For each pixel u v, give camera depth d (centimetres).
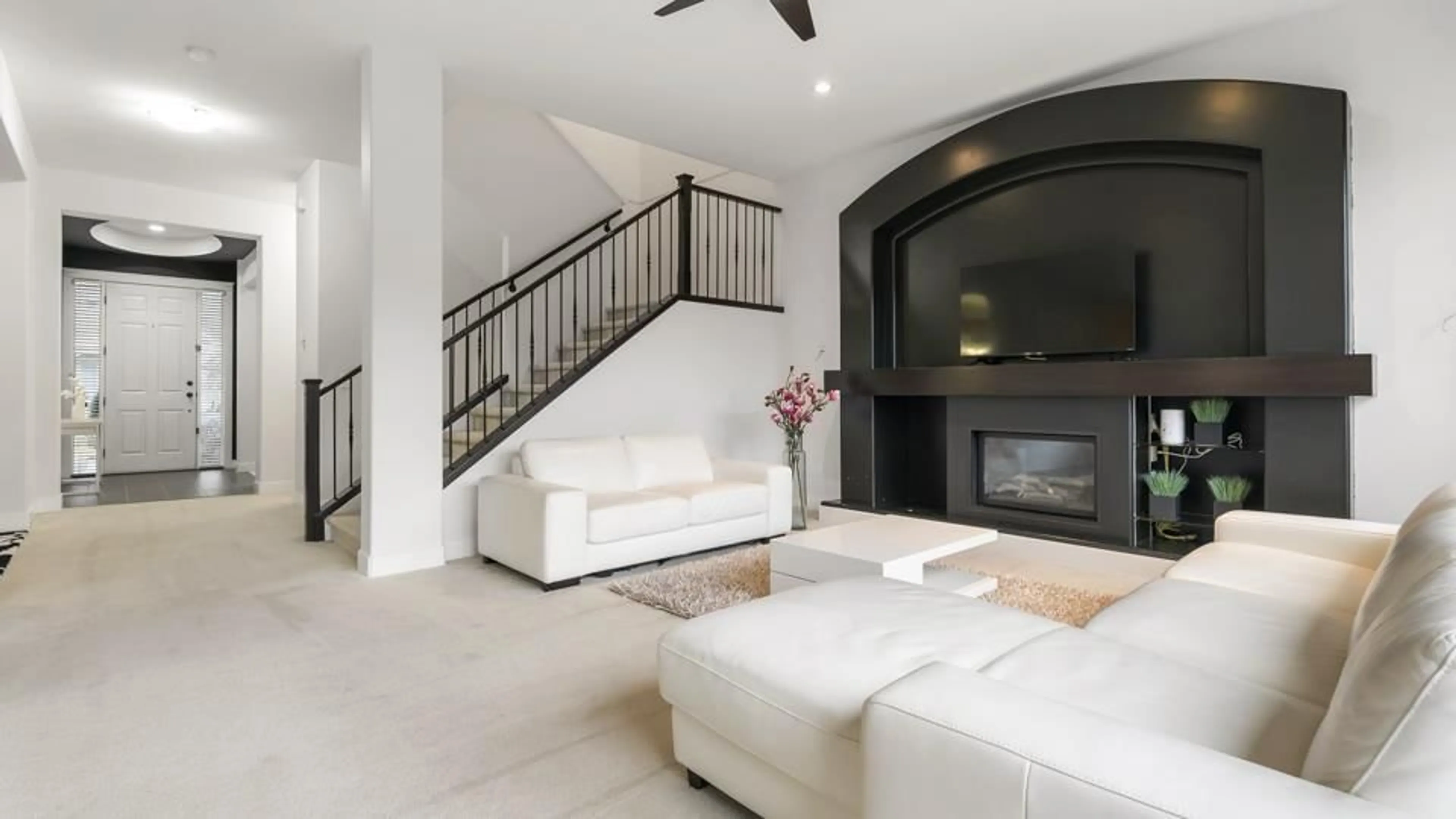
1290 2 343
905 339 526
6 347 514
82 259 834
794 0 300
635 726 220
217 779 189
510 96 449
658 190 727
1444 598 99
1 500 515
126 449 864
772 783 159
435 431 402
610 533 378
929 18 356
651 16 351
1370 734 89
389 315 385
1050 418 426
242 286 906
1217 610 188
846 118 487
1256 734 126
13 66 400
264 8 341
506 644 287
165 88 430
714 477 497
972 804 103
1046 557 409
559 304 666
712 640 174
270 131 501
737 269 667
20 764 196
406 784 188
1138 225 415
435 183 398
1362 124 345
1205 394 366
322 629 303
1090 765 95
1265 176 354
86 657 271
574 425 493
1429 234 329
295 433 675
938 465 513
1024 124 434
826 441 590
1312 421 346
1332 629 175
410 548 396
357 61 396
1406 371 335
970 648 161
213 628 304
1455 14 322
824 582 242
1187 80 383
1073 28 367
